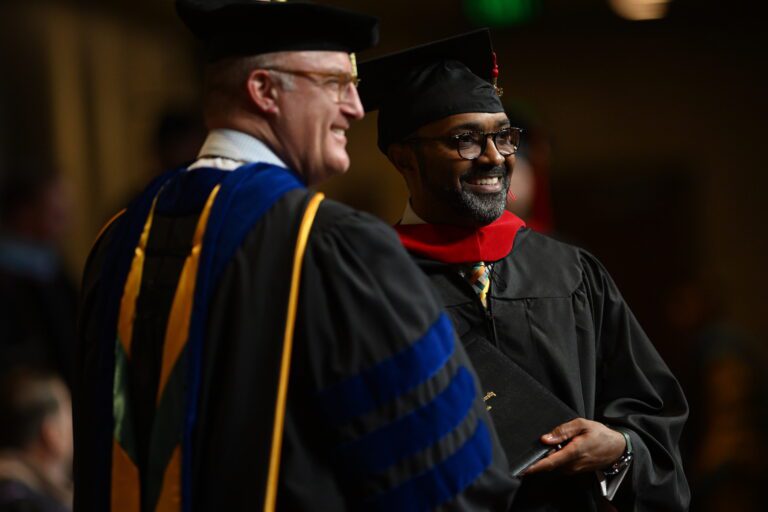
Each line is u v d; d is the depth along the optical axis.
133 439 3.92
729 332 13.38
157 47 15.30
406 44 17.31
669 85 18.42
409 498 3.66
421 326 3.78
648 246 18.75
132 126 14.66
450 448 3.71
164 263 3.94
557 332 4.49
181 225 3.96
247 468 3.65
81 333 4.29
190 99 15.34
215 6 4.05
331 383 3.70
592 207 18.72
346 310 3.73
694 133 18.48
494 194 4.46
